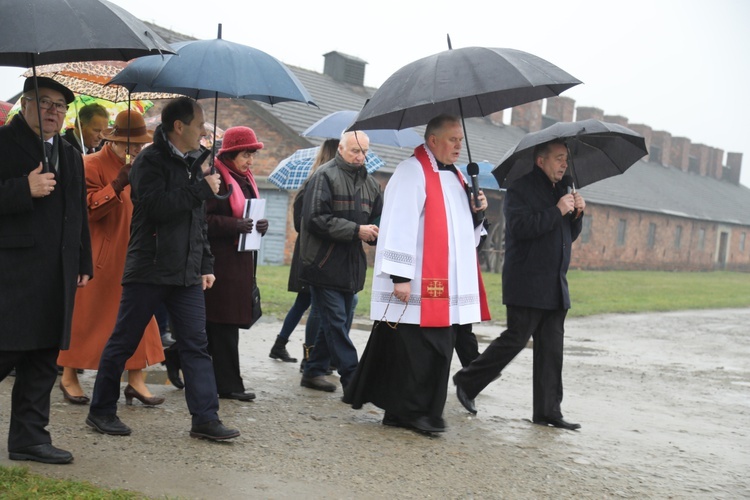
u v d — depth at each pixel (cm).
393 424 530
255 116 2567
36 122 392
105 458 422
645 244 4347
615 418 616
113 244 528
